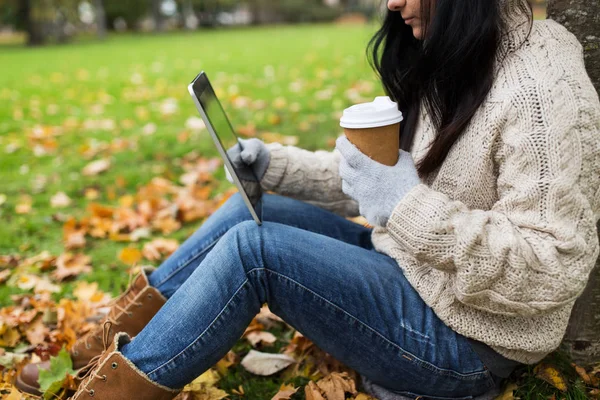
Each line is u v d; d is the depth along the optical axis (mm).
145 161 4355
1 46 21734
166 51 14547
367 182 1376
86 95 7488
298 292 1504
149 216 3322
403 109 1762
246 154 1859
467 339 1500
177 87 7766
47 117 6152
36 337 2250
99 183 3957
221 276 1483
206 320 1478
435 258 1312
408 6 1554
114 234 3117
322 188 1970
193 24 34781
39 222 3363
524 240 1250
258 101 6090
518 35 1393
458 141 1431
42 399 1817
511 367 1570
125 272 2785
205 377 1952
